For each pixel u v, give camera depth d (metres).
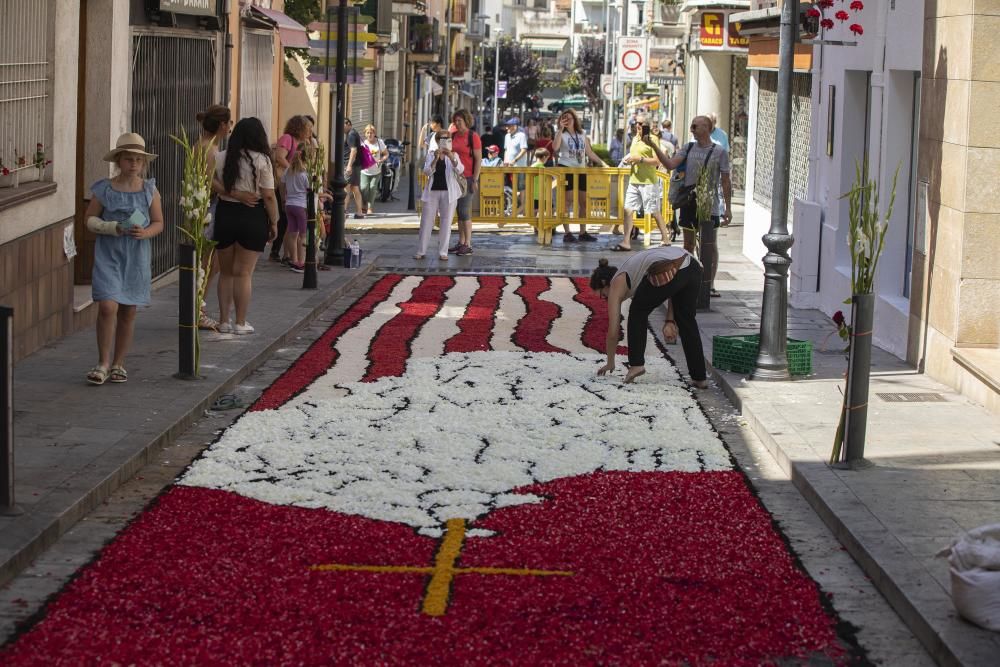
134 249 11.49
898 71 14.96
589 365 13.48
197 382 11.74
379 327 15.70
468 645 6.25
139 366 12.37
